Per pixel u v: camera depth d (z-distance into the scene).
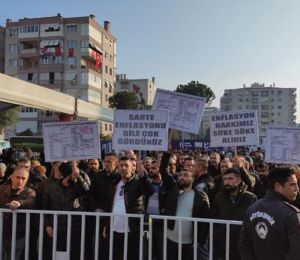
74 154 5.92
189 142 29.14
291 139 6.89
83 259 5.25
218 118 8.07
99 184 6.03
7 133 61.12
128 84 117.38
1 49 75.75
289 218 3.27
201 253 5.29
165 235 5.14
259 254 3.42
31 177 7.79
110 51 81.62
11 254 5.30
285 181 3.45
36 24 71.00
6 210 5.36
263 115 139.12
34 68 71.38
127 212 5.61
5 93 21.34
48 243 5.50
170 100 8.25
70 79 70.69
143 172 6.02
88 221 5.64
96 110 34.91
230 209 5.20
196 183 6.80
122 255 5.49
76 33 70.62
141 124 6.99
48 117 68.88
